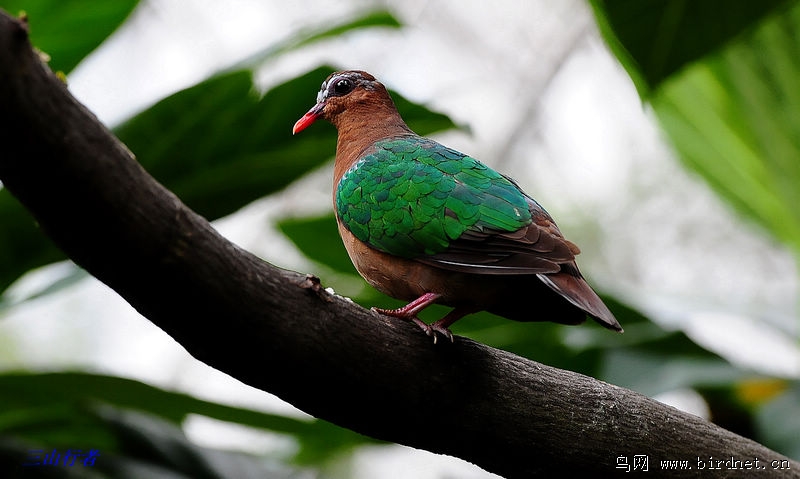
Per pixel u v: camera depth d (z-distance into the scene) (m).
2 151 4.98
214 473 9.08
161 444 9.06
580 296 7.34
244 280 5.96
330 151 9.86
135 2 9.55
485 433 7.42
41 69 4.96
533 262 7.53
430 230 8.09
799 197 11.38
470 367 7.34
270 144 9.15
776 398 10.42
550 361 10.93
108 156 5.25
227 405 8.98
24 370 8.32
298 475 9.47
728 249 18.92
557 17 19.19
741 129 11.39
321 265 11.68
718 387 10.48
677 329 10.28
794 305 11.61
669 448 7.81
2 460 8.62
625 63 9.27
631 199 19.16
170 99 8.56
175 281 5.65
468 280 8.01
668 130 11.98
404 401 7.04
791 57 10.83
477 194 8.12
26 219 8.45
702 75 11.23
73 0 9.28
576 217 19.00
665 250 18.95
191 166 9.06
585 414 7.67
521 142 19.12
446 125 9.73
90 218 5.28
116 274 5.59
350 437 9.86
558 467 7.70
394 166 8.60
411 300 8.68
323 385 6.61
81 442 9.35
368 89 10.34
